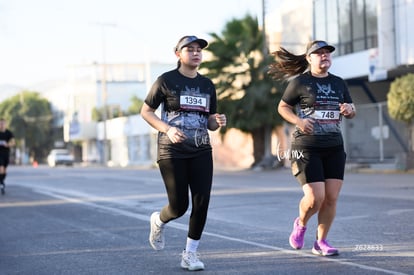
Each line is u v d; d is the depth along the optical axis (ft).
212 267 44.42
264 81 216.33
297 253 48.44
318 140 43.65
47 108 589.73
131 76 569.64
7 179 190.60
